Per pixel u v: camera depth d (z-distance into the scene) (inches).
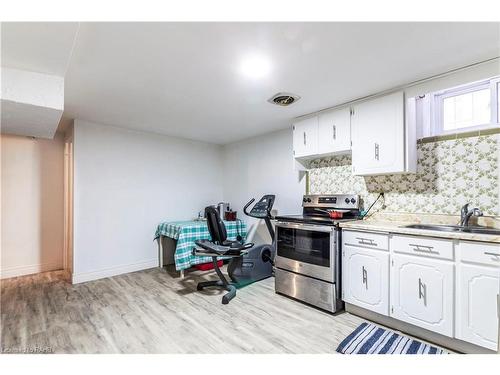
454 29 58.7
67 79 83.5
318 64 75.2
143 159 153.9
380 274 84.2
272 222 154.0
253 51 67.9
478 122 88.4
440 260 71.6
